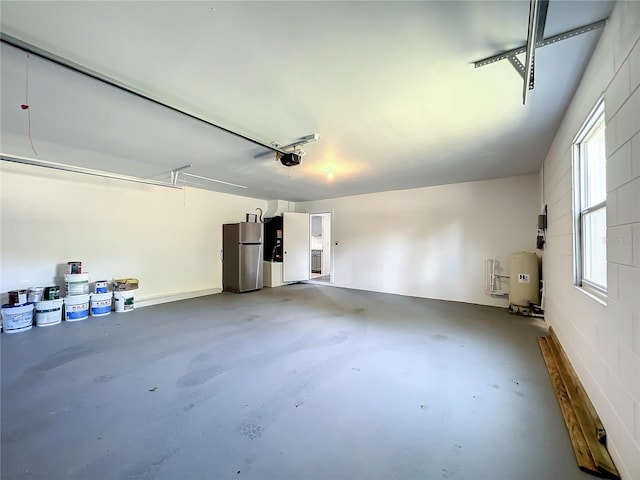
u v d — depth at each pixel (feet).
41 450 5.27
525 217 15.94
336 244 24.43
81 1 4.26
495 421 6.13
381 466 4.93
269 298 19.48
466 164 13.64
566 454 5.17
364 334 11.86
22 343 10.82
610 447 5.03
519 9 4.41
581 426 5.70
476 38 5.10
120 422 6.11
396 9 4.44
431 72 6.19
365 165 13.76
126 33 4.96
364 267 22.62
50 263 14.15
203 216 21.21
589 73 5.96
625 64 4.42
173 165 13.98
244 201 24.27
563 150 8.80
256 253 22.77
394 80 6.50
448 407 6.64
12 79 6.32
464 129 9.36
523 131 9.57
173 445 5.43
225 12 4.49
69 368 8.69
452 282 18.44
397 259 20.88
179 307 16.81
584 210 7.61
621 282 4.74
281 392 7.33
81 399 6.98
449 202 18.54
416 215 19.97
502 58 5.64
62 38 5.06
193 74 6.23
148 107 7.72
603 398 5.51
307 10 4.45
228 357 9.54
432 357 9.49
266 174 15.84
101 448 5.34
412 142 10.57
